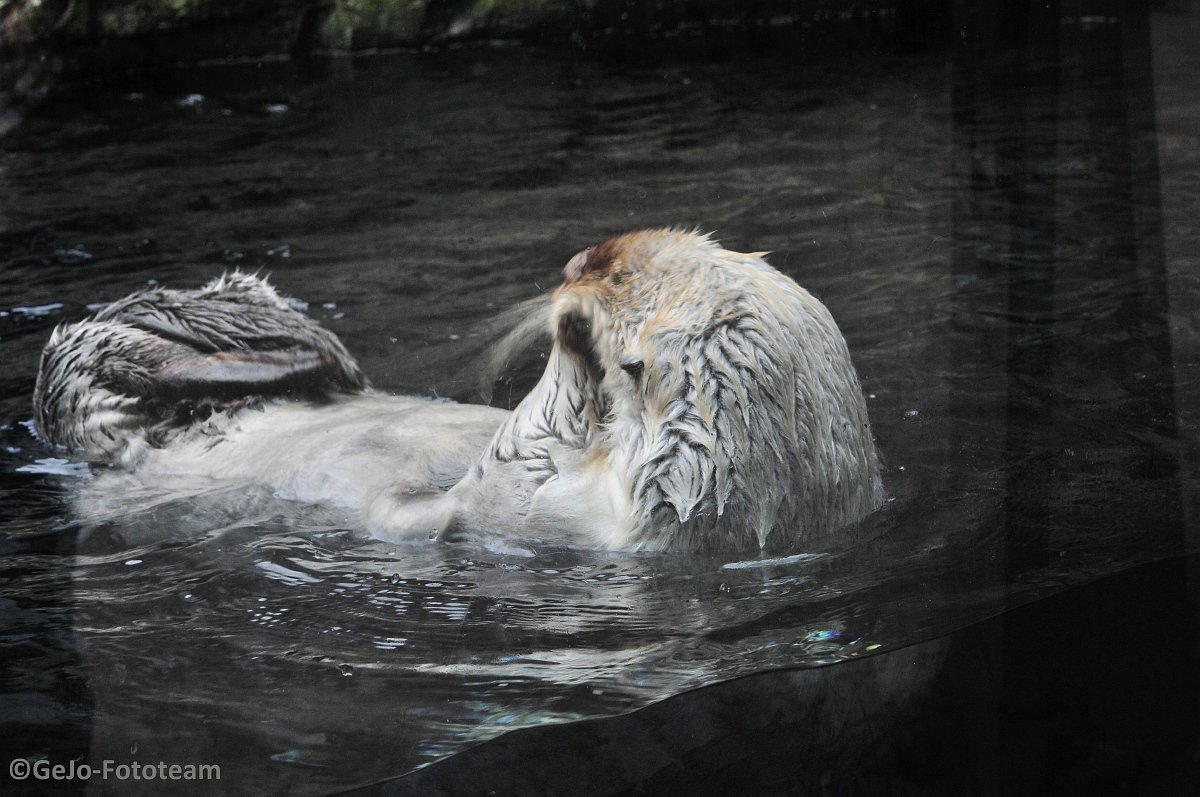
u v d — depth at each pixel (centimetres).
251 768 405
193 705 450
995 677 405
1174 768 355
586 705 433
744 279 545
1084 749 365
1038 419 580
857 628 461
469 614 524
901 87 1324
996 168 721
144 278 1062
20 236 1193
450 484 679
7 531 655
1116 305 610
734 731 411
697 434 545
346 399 825
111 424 793
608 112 1630
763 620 487
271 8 2202
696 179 1224
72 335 828
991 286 716
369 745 416
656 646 477
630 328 572
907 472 594
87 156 1527
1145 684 387
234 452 758
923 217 903
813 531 559
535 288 986
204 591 562
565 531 598
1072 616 427
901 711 403
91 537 642
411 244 1128
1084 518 497
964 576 479
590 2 2250
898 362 699
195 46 2170
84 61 2050
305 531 643
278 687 461
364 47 2270
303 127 1658
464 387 828
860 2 1883
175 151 1543
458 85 1916
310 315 965
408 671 469
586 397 604
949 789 365
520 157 1426
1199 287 560
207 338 835
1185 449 529
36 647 505
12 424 839
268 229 1198
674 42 2147
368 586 562
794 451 543
